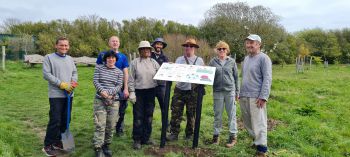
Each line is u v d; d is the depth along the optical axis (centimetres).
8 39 3334
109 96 603
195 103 722
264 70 627
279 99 1362
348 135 861
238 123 898
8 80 1666
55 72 629
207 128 830
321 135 822
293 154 687
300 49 3888
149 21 4034
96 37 3600
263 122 641
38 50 3444
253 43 640
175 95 721
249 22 3678
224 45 692
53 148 647
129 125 838
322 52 4894
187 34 3891
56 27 3756
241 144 719
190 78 640
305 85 1847
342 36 5275
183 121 889
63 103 641
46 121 884
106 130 623
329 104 1291
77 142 709
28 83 1606
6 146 618
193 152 655
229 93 699
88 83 1700
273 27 3753
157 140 732
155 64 686
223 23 3750
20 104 1107
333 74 2828
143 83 665
